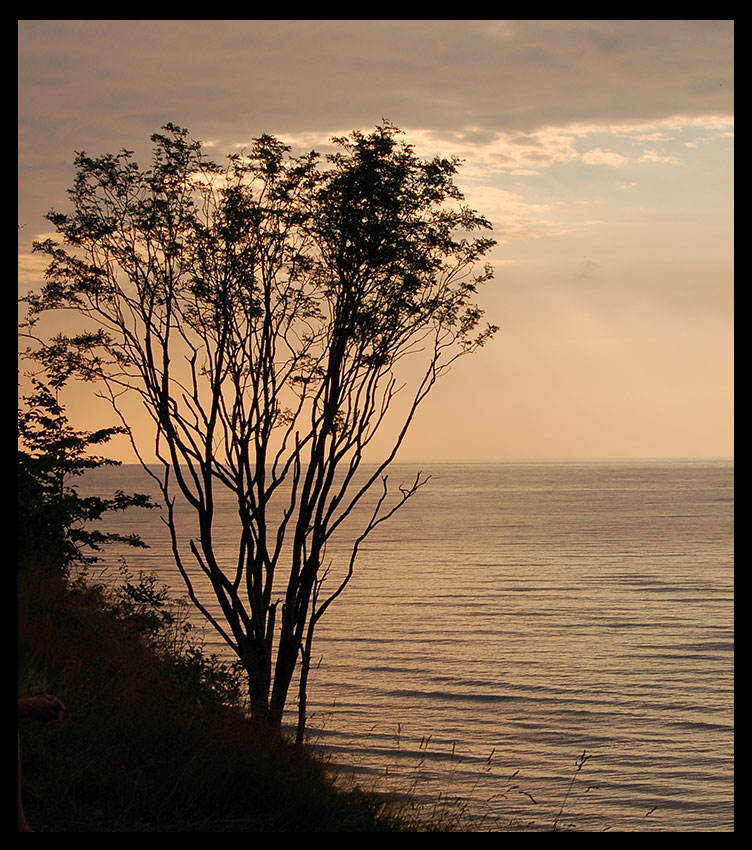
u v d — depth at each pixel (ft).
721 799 98.48
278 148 45.75
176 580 232.53
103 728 25.54
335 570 350.84
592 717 138.82
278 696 43.50
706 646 199.72
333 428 46.21
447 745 114.93
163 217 44.75
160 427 45.19
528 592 289.12
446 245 45.16
